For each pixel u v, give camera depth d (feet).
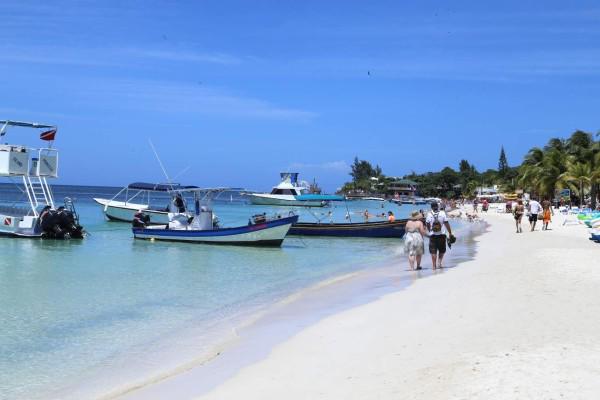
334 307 43.39
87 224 144.77
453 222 182.80
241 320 40.37
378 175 643.04
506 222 170.30
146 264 72.49
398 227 115.14
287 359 28.78
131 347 33.71
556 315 32.68
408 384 22.57
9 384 27.37
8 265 69.31
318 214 234.17
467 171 573.74
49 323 39.91
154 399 24.14
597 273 48.98
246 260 78.64
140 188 137.18
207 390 24.90
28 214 107.14
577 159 241.14
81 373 28.94
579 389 19.99
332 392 22.93
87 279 59.88
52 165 103.76
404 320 35.19
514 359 24.02
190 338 35.55
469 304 37.96
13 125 101.09
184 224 103.71
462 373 22.81
